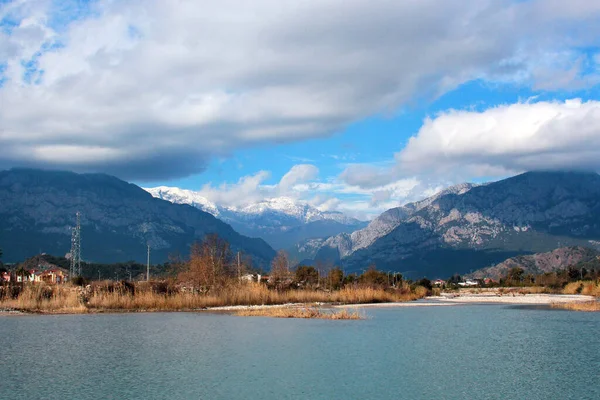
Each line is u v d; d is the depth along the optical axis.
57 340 49.84
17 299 87.25
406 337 52.50
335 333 55.47
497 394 29.61
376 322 67.81
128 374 34.62
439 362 38.72
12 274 153.88
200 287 108.62
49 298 88.75
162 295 93.31
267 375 34.38
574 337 52.47
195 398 28.66
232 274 129.88
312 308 90.56
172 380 32.91
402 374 34.75
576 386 31.36
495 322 67.94
